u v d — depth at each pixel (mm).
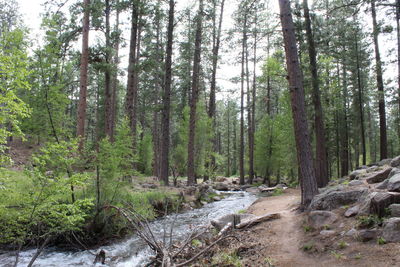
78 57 14555
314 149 20000
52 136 8656
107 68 15297
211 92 24922
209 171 24422
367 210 5809
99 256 6977
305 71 14516
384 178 7453
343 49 22469
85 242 8203
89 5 13594
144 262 6910
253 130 27750
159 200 12305
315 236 5965
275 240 6441
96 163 8305
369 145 38438
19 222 5848
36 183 5211
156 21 18188
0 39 5121
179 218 11578
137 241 8594
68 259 7125
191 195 15961
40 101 8305
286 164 23562
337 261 4750
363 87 24969
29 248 7723
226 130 54344
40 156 5539
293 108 8758
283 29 8984
